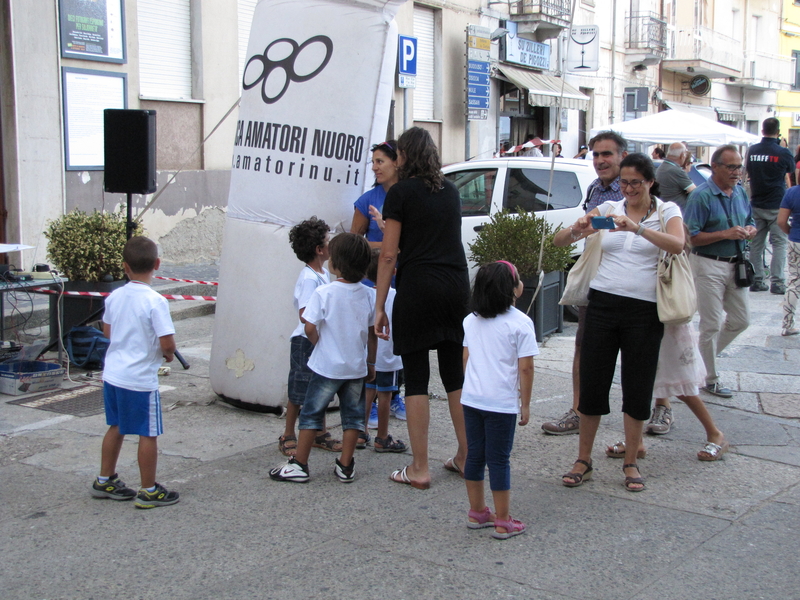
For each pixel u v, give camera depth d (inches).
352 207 216.4
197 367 279.6
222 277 228.7
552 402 243.1
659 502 168.7
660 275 168.9
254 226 220.5
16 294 324.5
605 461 195.0
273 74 217.5
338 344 173.2
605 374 175.0
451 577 135.0
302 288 189.2
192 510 162.1
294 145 214.5
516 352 149.7
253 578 134.3
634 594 129.8
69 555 142.5
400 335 169.2
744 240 241.3
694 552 145.1
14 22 356.8
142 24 430.6
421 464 174.9
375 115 216.2
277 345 219.9
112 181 278.5
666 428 214.7
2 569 137.3
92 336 273.4
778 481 181.6
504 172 367.2
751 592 130.9
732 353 305.0
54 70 377.4
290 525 155.3
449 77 693.9
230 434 209.5
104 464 166.1
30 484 175.5
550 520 159.0
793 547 147.7
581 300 190.9
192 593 129.3
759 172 422.9
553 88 798.5
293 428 195.5
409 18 629.9
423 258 167.0
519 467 189.6
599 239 185.2
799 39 1533.0
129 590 130.3
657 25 1008.2
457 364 176.1
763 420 226.5
